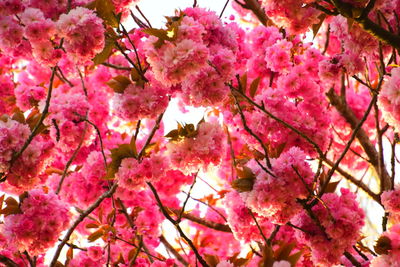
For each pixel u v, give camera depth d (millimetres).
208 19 3215
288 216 3143
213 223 5207
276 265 2797
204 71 3107
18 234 3451
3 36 3486
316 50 4121
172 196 5363
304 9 3316
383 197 3496
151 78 3400
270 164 3094
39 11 3496
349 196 3285
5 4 3484
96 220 4469
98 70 5227
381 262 3191
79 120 4336
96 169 4648
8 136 3145
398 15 3361
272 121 3811
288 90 4051
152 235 4836
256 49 4520
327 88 4234
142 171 3154
